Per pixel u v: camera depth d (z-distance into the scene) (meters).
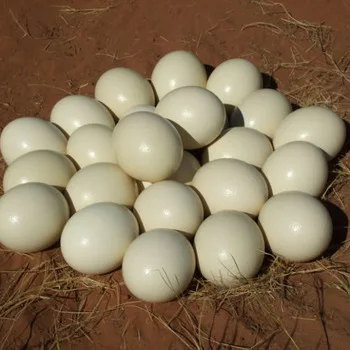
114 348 1.15
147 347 1.14
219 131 1.38
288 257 1.22
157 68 1.63
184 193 1.24
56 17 2.05
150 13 2.02
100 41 1.95
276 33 1.90
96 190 1.27
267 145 1.40
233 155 1.37
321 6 1.95
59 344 1.16
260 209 1.28
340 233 1.33
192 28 1.95
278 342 1.13
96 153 1.37
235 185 1.25
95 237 1.17
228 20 1.96
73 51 1.93
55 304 1.23
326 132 1.39
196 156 1.44
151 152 1.23
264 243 1.22
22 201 1.23
